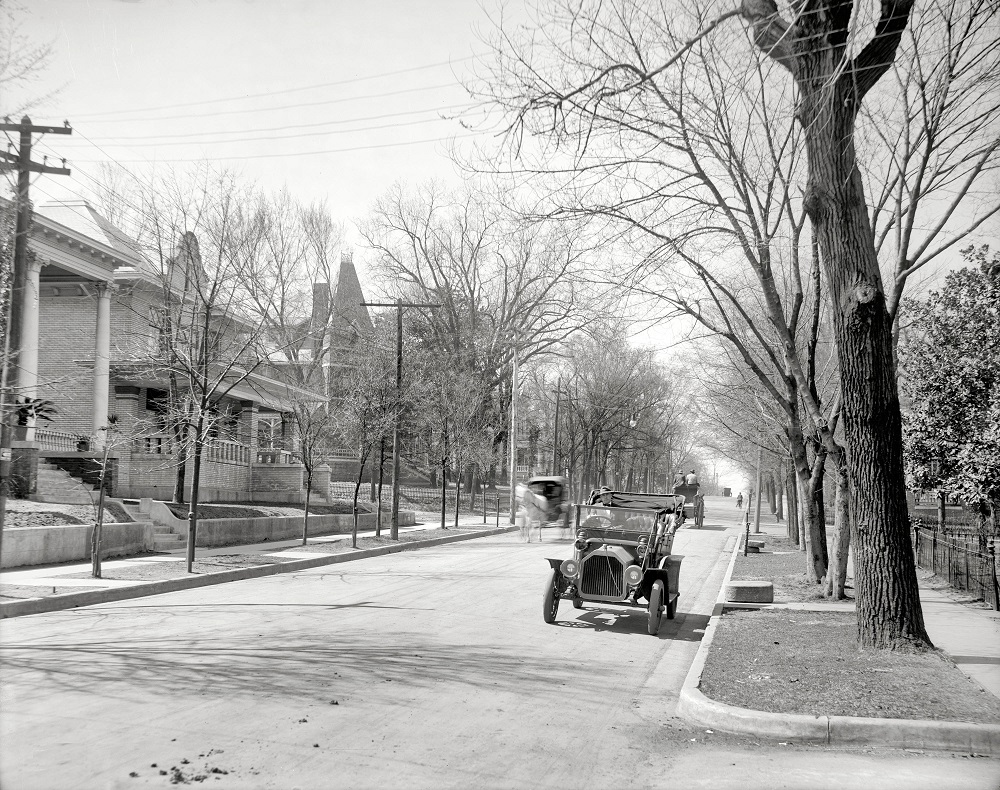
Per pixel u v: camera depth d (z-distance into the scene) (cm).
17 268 1530
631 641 1223
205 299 2131
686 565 2434
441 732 701
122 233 2980
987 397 1830
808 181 1043
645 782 611
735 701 800
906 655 993
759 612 1423
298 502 3778
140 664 916
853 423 1041
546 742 694
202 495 3198
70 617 1275
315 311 3844
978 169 1064
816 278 1619
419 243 5744
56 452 2742
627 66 981
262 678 859
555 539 3519
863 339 1023
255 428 4003
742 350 1650
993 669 937
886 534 1030
